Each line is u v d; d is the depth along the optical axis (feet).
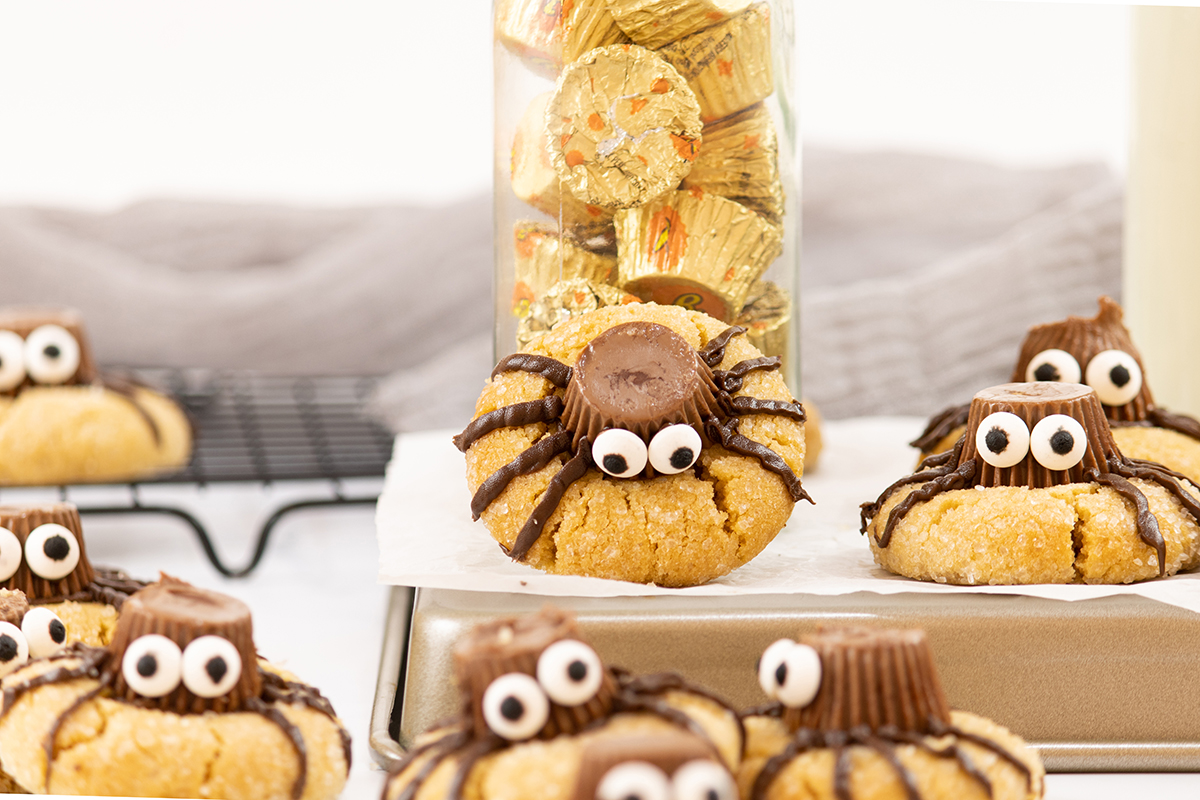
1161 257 2.32
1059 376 1.88
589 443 1.68
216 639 1.50
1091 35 3.74
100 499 2.67
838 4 3.76
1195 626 1.62
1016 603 1.64
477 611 1.63
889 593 1.66
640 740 1.37
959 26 3.76
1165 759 1.60
